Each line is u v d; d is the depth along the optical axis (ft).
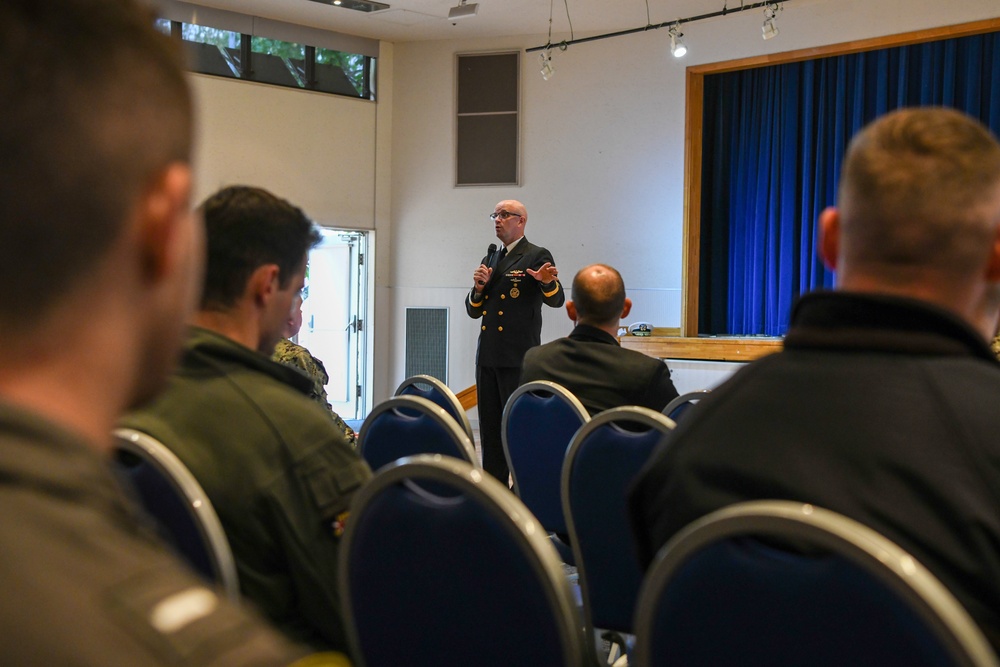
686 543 2.80
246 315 4.48
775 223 24.91
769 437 2.96
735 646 2.75
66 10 1.01
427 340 28.07
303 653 0.93
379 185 28.30
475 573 3.36
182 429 4.04
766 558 2.66
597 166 26.27
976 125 3.09
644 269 25.73
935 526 2.60
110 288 1.04
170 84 1.08
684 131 25.16
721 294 25.93
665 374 8.90
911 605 2.34
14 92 0.96
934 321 2.92
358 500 3.57
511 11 24.95
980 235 2.98
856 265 3.13
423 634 3.53
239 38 26.17
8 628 0.80
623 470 6.18
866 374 2.91
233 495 3.98
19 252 0.97
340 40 27.30
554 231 26.68
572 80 26.58
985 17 21.18
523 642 3.35
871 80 23.43
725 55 24.58
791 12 23.70
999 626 2.57
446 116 27.81
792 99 24.48
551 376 8.95
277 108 26.68
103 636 0.83
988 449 2.65
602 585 6.42
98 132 0.99
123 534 0.97
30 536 0.86
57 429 0.96
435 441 6.68
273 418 4.13
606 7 24.43
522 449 8.63
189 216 1.14
